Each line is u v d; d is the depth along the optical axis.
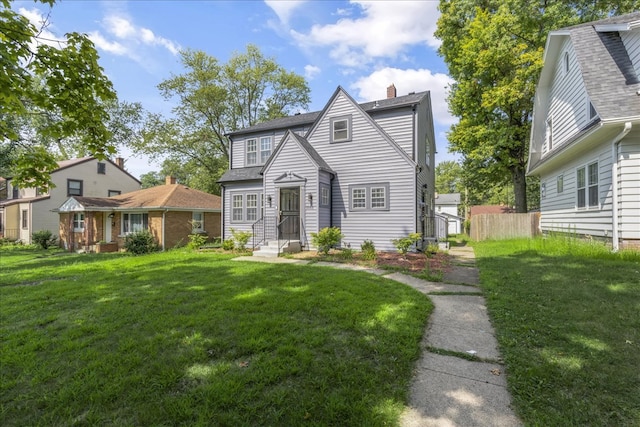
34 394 2.53
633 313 3.87
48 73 4.09
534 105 14.24
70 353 3.22
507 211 33.53
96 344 3.44
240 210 14.93
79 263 11.31
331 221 12.63
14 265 11.56
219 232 20.61
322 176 11.97
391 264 8.53
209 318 4.13
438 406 2.34
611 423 2.08
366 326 3.78
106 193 25.31
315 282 6.16
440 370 2.88
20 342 3.52
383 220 11.80
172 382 2.63
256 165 15.47
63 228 20.97
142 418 2.19
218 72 26.16
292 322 3.94
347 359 2.99
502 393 2.50
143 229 17.38
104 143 4.82
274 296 5.14
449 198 41.62
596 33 9.65
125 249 17.41
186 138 25.86
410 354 3.09
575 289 4.95
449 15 19.89
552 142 13.02
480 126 18.28
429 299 5.11
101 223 19.39
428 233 14.16
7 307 4.91
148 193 20.00
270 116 29.03
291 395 2.44
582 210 9.90
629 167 7.42
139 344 3.38
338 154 12.68
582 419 2.13
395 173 11.66
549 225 13.66
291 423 2.13
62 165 23.31
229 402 2.35
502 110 18.12
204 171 28.30
